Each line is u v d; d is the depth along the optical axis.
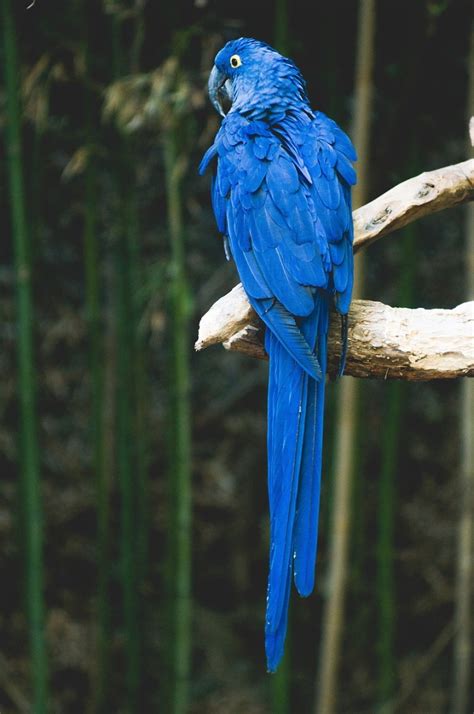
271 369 4.34
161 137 8.06
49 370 8.84
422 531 9.05
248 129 4.73
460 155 8.29
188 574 7.93
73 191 8.52
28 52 7.77
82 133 8.10
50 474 8.94
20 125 7.48
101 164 8.40
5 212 8.46
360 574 8.86
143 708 8.60
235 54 5.11
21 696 8.84
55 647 8.91
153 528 9.09
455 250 8.77
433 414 9.02
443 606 9.03
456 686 8.19
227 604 9.44
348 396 7.37
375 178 7.91
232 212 4.59
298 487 4.17
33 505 7.89
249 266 4.45
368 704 8.87
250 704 9.12
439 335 4.39
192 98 7.32
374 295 8.83
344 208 4.44
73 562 9.02
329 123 4.79
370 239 4.56
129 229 7.88
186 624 8.01
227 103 5.30
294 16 7.68
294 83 4.91
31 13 7.62
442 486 9.03
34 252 8.23
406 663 9.04
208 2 7.48
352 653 8.92
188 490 7.84
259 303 4.38
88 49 7.64
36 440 7.84
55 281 8.75
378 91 7.91
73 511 8.97
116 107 7.36
